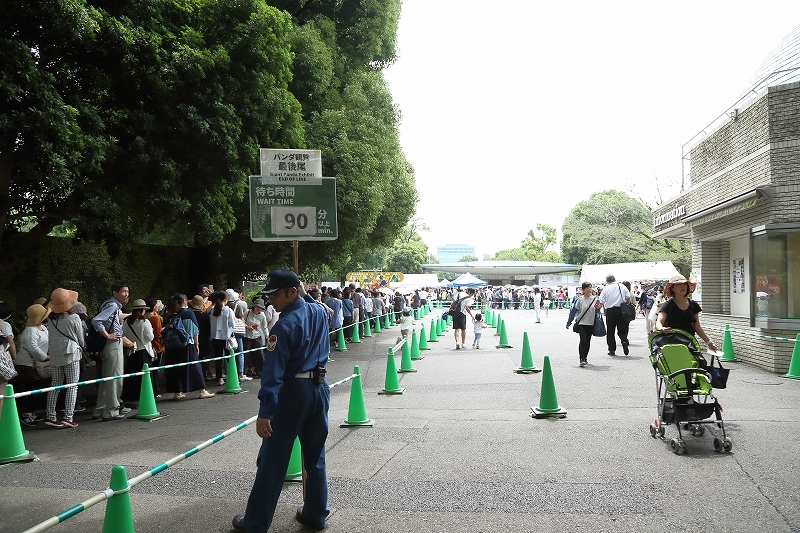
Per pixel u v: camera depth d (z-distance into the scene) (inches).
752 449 252.5
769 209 451.2
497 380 460.4
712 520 181.0
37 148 316.8
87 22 346.0
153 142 426.3
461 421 323.6
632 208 1546.5
